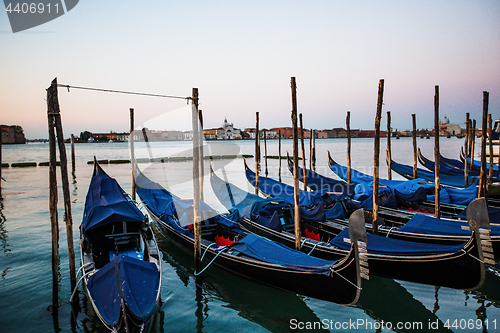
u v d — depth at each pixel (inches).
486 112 554.9
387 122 820.0
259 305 327.0
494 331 279.4
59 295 327.0
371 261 354.3
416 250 329.4
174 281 374.6
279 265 318.0
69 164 1608.0
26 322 282.8
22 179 1115.3
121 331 232.1
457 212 561.0
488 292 343.0
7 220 598.2
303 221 501.4
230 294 346.6
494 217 428.5
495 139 1266.0
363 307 322.3
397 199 613.0
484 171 558.9
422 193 591.2
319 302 332.5
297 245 400.5
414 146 864.9
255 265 339.0
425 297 338.0
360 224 252.4
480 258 280.4
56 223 295.4
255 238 381.1
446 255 302.5
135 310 240.8
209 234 466.3
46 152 2726.4
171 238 478.3
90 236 386.0
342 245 381.1
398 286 361.1
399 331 284.2
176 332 281.3
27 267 392.5
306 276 299.1
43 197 815.7
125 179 1102.4
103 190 432.8
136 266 290.8
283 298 338.0
